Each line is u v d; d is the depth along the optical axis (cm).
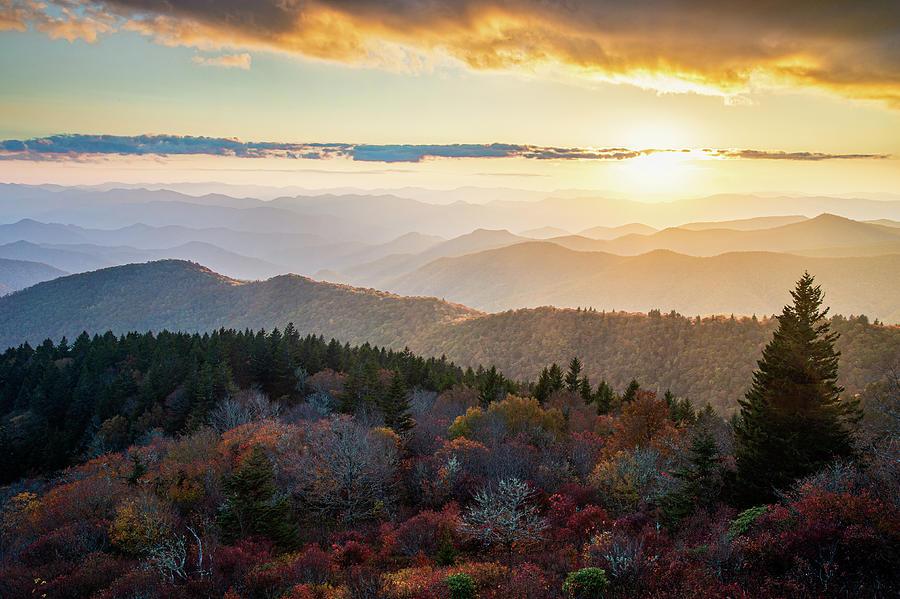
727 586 1231
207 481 3359
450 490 3020
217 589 1855
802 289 2470
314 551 2128
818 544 1282
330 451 3281
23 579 2072
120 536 2417
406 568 1989
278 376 7800
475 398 6625
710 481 2220
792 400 2300
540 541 2109
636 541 1633
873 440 2033
